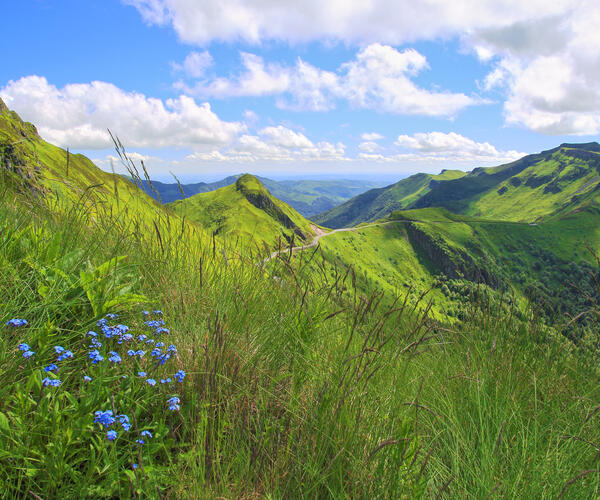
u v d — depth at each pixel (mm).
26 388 1684
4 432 1530
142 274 3471
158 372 2164
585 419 2578
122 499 1563
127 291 2781
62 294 2449
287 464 1975
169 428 1855
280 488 1852
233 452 1937
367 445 2100
